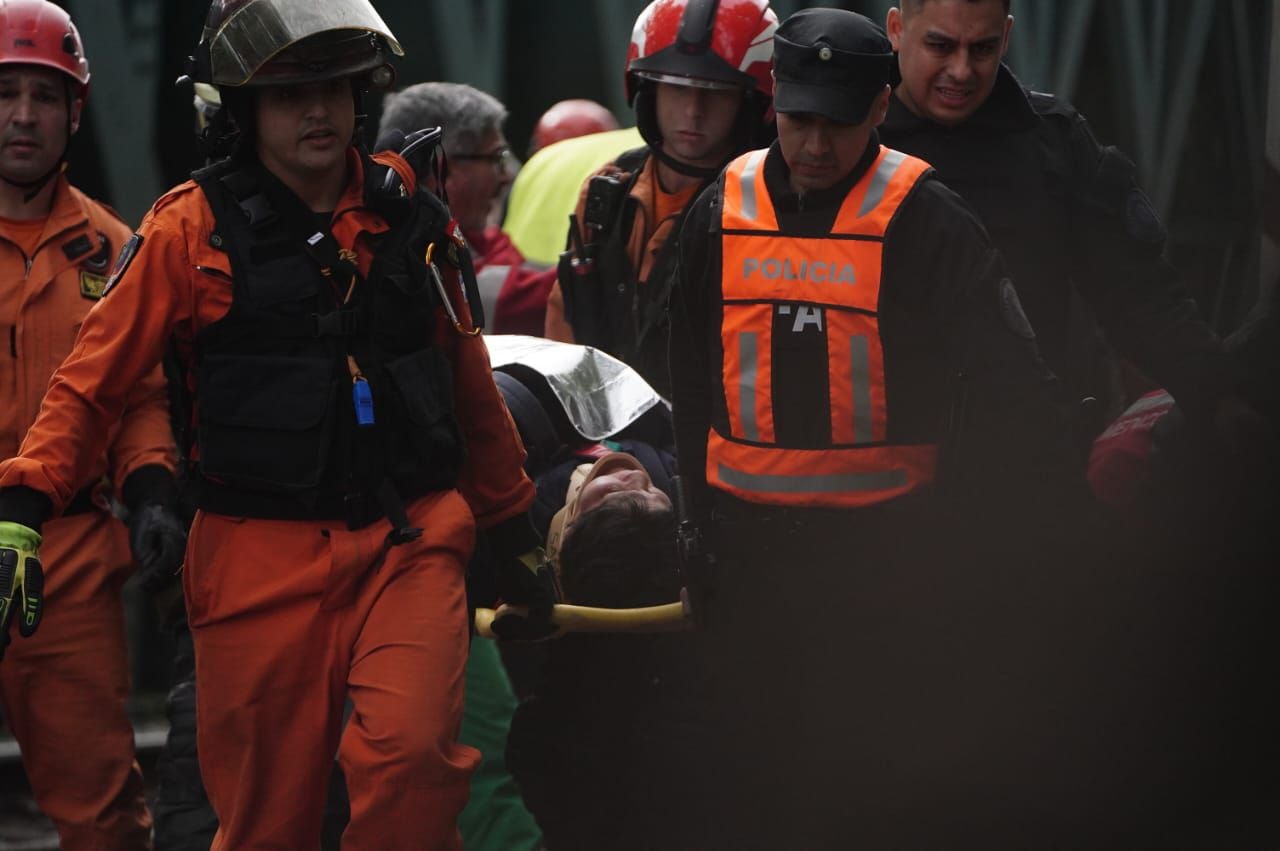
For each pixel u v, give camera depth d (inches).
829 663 478.3
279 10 433.4
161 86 849.5
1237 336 469.1
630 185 633.6
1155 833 416.5
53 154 593.9
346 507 447.8
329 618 451.8
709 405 500.4
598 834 524.1
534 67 925.8
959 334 459.5
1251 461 431.2
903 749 469.1
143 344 441.1
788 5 927.7
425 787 437.7
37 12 591.2
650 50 613.6
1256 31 933.2
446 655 448.5
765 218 475.2
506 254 770.2
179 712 590.2
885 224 463.8
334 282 446.6
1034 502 455.2
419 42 907.4
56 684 590.2
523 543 498.0
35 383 589.9
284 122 440.1
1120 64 942.4
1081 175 523.2
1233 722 408.2
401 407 450.0
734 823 498.9
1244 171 928.9
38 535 436.5
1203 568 419.2
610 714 518.0
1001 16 514.6
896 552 472.4
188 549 461.1
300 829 466.3
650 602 514.0
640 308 623.2
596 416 574.2
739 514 486.3
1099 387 610.5
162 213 443.2
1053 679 441.7
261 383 443.2
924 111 525.7
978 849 454.6
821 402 471.5
